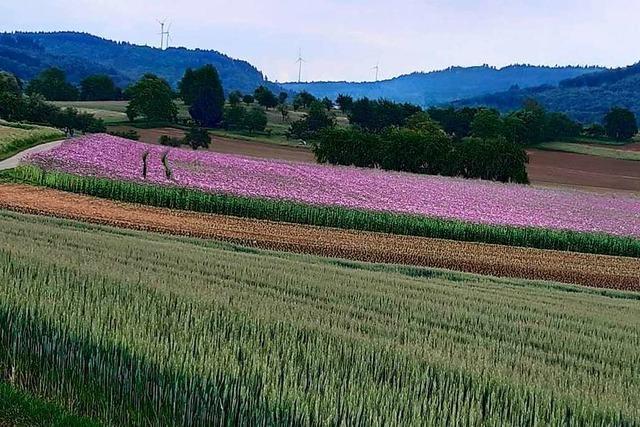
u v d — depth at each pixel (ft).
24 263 61.05
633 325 76.33
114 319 45.50
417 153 352.90
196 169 219.61
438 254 145.38
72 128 472.03
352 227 170.60
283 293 68.23
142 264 75.31
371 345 45.98
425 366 43.19
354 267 116.57
